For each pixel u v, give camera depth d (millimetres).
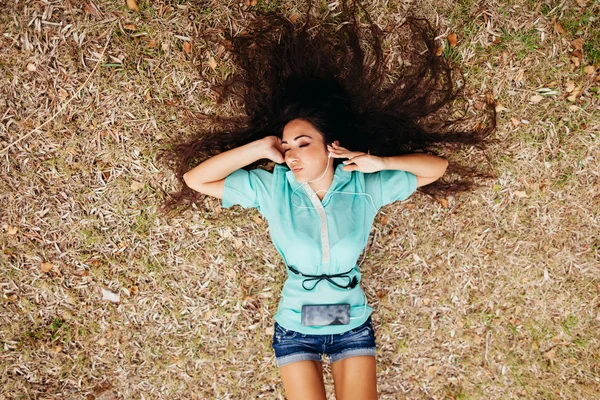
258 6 1957
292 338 1709
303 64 1923
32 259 2059
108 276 2102
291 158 1592
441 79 2018
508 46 2029
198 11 1950
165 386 2172
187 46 1968
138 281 2119
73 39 1928
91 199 2051
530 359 2227
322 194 1664
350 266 1673
